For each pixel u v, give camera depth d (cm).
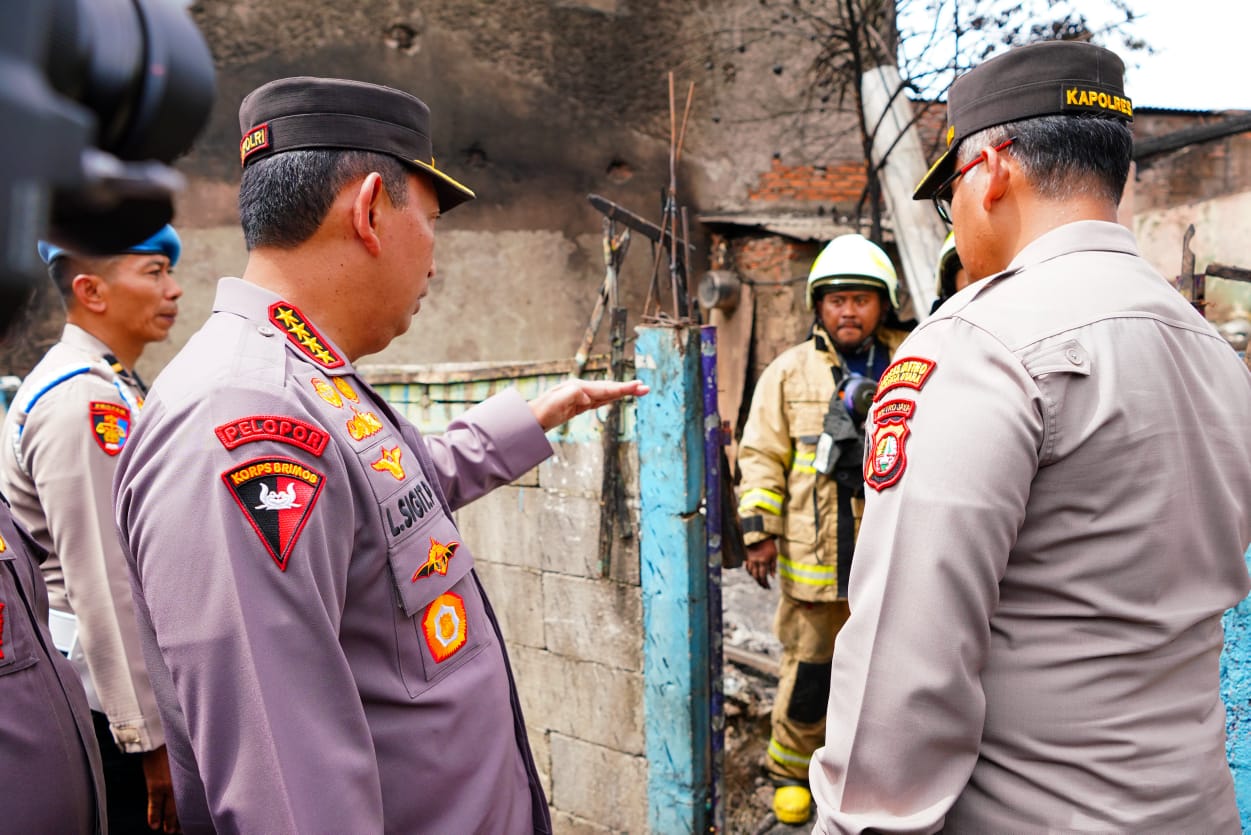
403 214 118
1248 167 519
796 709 277
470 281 712
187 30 35
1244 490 101
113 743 193
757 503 275
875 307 276
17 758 127
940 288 242
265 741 92
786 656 284
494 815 118
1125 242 104
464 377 261
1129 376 93
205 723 94
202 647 93
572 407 173
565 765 257
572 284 736
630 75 744
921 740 93
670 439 217
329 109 113
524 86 721
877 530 97
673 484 219
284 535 96
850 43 556
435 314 705
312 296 116
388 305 121
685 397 214
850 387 258
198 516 95
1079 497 92
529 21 719
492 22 710
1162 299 100
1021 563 96
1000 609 97
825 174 765
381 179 115
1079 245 102
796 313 727
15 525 143
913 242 511
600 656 243
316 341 113
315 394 108
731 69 757
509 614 264
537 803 135
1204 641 98
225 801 94
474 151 711
